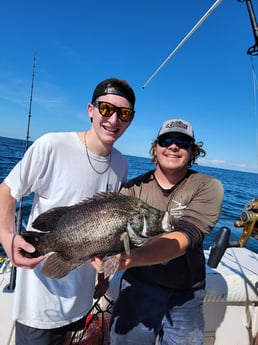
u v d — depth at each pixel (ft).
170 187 6.68
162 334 6.75
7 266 10.08
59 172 5.97
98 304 8.12
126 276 7.25
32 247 5.05
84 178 6.13
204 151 7.50
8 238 5.28
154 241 5.30
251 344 8.31
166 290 6.66
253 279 8.36
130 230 4.86
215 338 8.27
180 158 6.43
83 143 6.21
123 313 6.93
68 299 6.13
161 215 5.19
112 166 6.66
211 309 8.18
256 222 6.68
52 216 5.26
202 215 5.95
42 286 5.97
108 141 6.05
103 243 4.89
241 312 8.33
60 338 6.30
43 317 5.97
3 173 47.01
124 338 6.82
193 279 6.56
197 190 6.37
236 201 52.70
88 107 6.48
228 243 6.97
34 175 5.87
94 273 6.63
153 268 6.58
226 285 8.01
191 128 6.64
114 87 5.88
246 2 8.87
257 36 8.73
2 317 7.54
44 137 5.95
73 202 6.08
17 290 6.09
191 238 5.49
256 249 24.43
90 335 7.60
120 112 5.90
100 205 5.01
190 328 6.47
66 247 5.02
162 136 6.52
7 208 5.78
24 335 6.08
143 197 6.77
